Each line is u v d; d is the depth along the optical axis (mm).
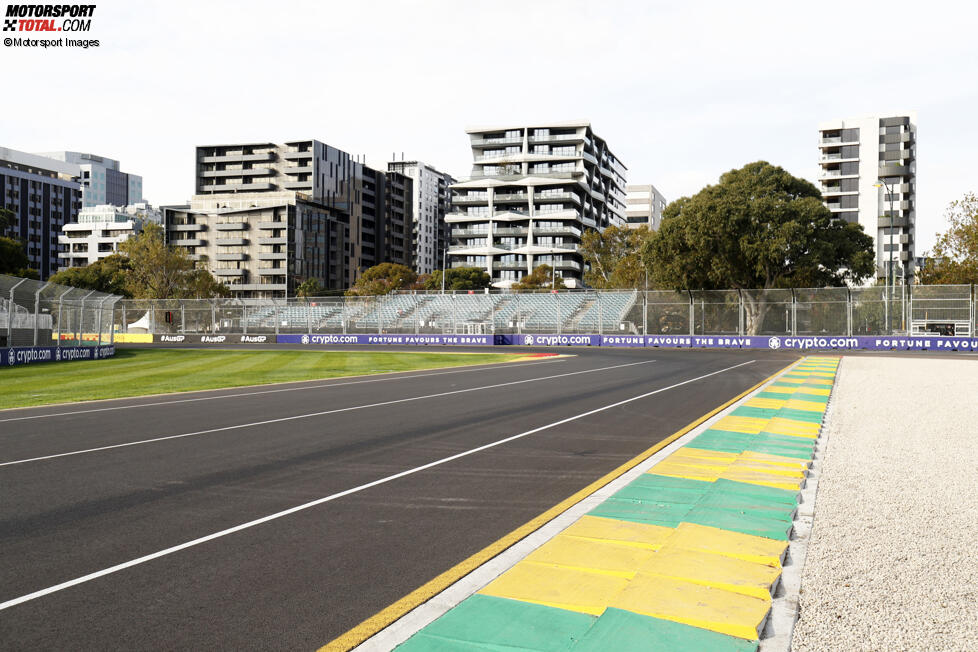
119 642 3834
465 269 106938
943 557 4969
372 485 7664
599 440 10609
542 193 115938
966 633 3777
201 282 90938
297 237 123312
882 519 5945
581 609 4230
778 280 49969
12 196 143875
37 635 3920
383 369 27922
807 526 5938
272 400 16359
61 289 36594
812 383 20016
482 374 24734
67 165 161000
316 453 9547
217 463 8859
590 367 28516
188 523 6188
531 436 10992
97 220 146125
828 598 4289
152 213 155250
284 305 60688
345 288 136750
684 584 4566
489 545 5559
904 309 42562
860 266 49688
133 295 85562
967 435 10406
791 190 53000
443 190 173000
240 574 4902
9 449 9859
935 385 18984
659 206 164500
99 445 10180
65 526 6074
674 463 8734
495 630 3943
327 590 4598
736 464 8555
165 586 4668
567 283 111688
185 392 18500
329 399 16516
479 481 7859
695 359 34594
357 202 142000
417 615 4184
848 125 92500
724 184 53500
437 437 10898
